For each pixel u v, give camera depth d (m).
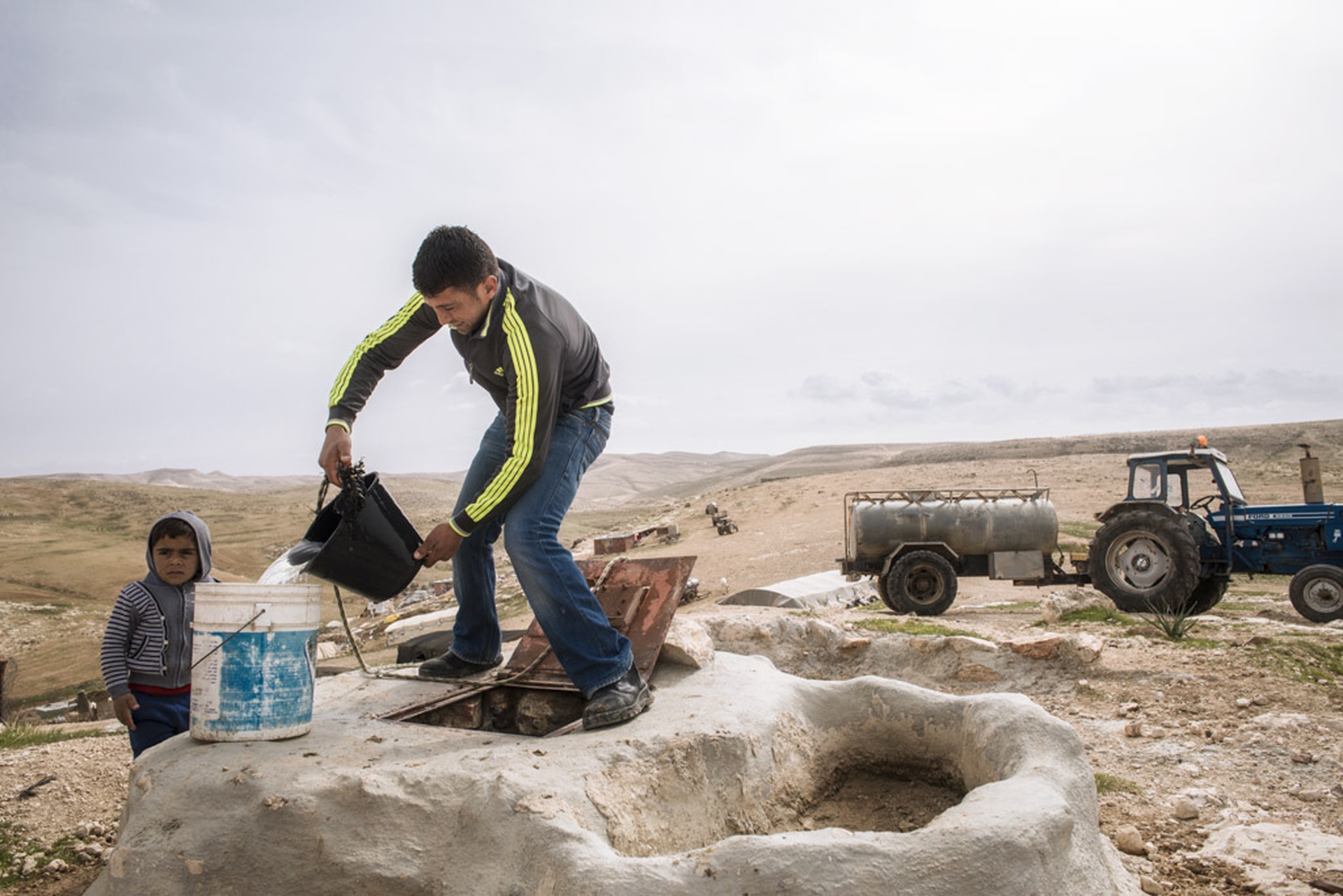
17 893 3.58
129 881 2.41
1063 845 2.32
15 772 4.92
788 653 6.44
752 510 38.19
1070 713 5.76
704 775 2.94
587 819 2.46
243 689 2.83
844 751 3.55
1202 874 3.33
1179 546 11.36
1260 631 8.34
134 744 3.89
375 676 4.01
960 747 3.26
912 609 13.04
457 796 2.52
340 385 3.52
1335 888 3.11
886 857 2.08
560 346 3.28
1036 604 13.31
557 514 3.38
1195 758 4.80
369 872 2.39
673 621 4.23
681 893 2.01
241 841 2.43
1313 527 11.83
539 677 3.84
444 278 3.13
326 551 3.08
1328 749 4.77
